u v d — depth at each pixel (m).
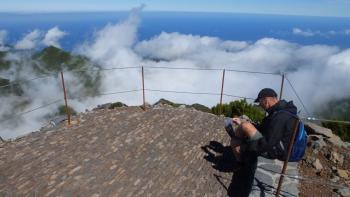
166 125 9.21
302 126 5.51
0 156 7.05
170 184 6.21
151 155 7.35
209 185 6.22
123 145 7.80
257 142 5.48
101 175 6.41
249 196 5.71
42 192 5.76
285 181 6.21
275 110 5.54
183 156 7.36
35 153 7.23
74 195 5.73
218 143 8.17
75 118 9.73
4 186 5.89
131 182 6.23
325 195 5.90
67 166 6.69
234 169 6.82
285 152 5.38
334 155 7.46
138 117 9.81
